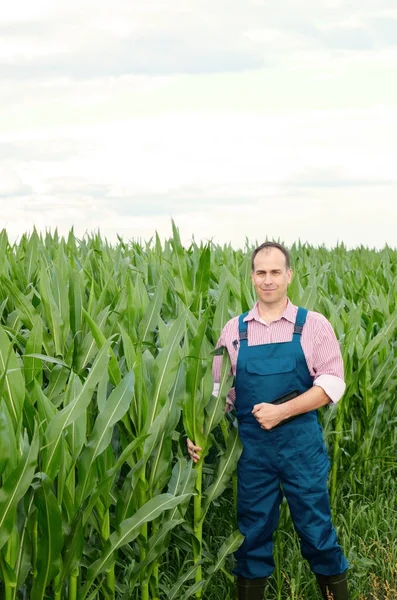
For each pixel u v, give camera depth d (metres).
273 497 4.14
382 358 5.58
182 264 5.39
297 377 4.02
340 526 5.26
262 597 4.27
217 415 4.04
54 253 8.13
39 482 3.00
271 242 4.08
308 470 4.05
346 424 5.60
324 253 11.51
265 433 4.04
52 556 2.98
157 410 3.64
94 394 3.97
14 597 2.93
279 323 4.07
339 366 4.07
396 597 4.61
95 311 4.83
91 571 3.32
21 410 3.01
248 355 4.05
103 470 3.41
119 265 7.06
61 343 4.48
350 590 4.66
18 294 4.51
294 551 4.76
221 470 4.11
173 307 5.73
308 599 4.59
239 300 5.35
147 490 3.71
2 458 2.85
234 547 4.13
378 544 4.87
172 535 4.45
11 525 2.80
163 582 4.27
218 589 4.54
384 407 5.70
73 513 3.13
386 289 7.92
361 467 5.68
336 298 6.90
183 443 4.55
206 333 5.04
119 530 3.32
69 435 3.22
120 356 4.44
